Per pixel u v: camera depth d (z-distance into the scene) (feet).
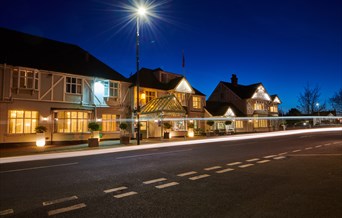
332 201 16.80
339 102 201.67
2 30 73.10
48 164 34.53
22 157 43.14
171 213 14.93
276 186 20.81
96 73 81.20
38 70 67.10
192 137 96.07
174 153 44.04
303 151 44.24
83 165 32.89
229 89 150.82
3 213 15.49
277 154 40.63
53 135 68.74
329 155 38.86
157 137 92.79
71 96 73.82
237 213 14.76
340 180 22.71
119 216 14.62
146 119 89.97
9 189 21.16
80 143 71.51
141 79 101.14
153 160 36.01
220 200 17.26
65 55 80.59
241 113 140.67
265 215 14.39
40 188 21.34
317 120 219.41
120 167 30.83
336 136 83.82
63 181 23.80
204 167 29.84
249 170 27.68
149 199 17.78
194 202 16.93
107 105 82.07
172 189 20.34
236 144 60.75
